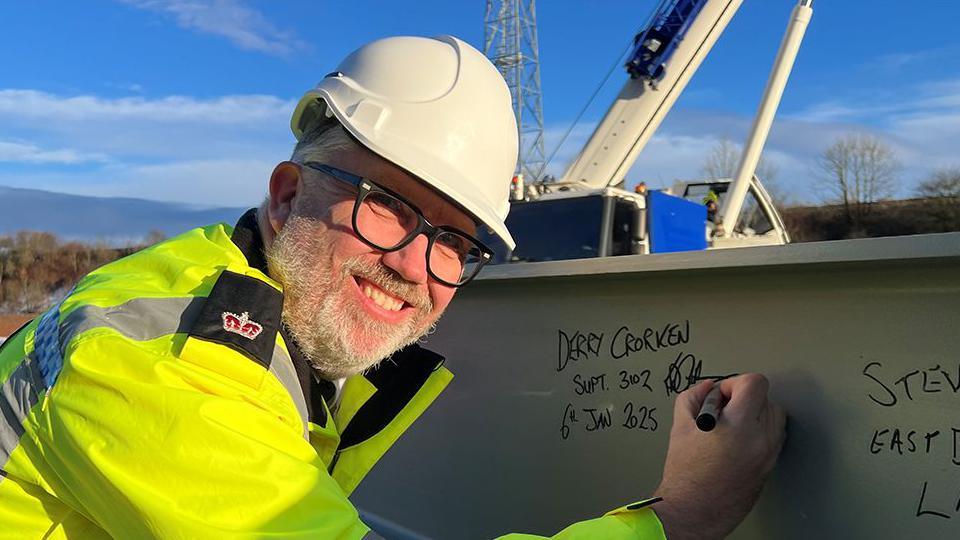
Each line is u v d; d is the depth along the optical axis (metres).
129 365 1.02
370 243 1.29
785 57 7.75
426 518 2.01
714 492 1.19
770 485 1.30
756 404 1.24
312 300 1.32
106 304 1.16
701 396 1.34
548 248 5.97
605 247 5.72
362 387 1.64
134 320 1.11
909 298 1.12
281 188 1.40
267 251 1.39
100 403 1.02
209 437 0.96
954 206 28.27
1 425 1.13
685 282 1.44
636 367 1.52
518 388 1.79
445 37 1.49
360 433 1.62
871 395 1.17
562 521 1.65
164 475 0.96
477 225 1.45
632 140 7.73
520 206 6.22
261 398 1.08
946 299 1.08
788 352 1.28
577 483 1.63
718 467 1.20
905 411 1.12
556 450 1.68
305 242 1.32
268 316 1.15
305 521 0.96
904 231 29.47
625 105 7.78
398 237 1.32
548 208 6.07
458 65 1.42
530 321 1.77
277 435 1.04
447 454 1.97
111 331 1.07
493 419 1.85
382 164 1.32
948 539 1.07
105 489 0.99
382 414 1.63
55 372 1.09
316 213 1.33
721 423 1.23
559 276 1.59
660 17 7.66
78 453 1.01
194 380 1.02
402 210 1.32
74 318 1.13
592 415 1.61
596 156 7.86
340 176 1.32
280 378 1.18
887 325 1.15
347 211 1.30
